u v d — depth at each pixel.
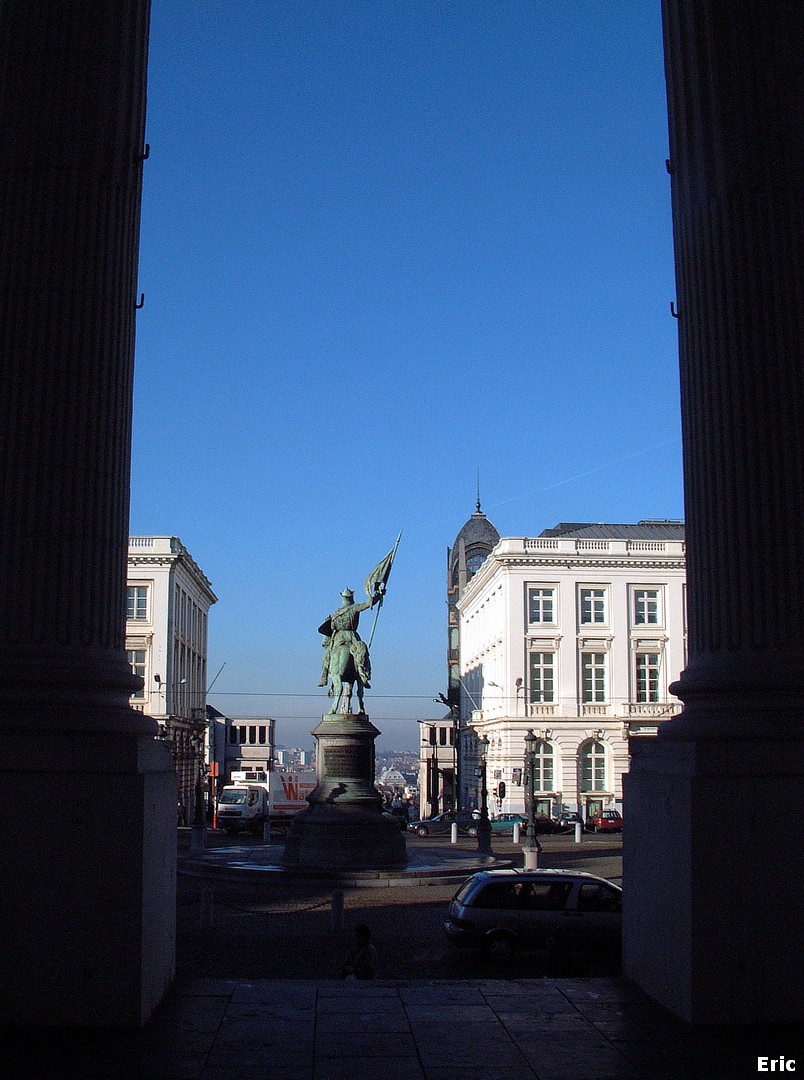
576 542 69.25
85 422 9.75
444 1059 7.81
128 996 8.55
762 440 9.98
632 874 10.58
